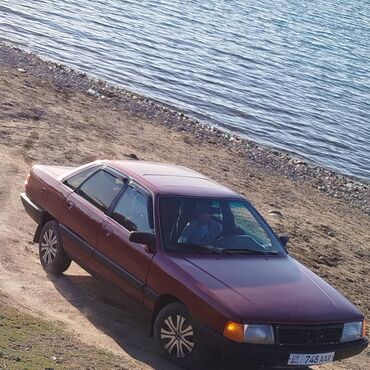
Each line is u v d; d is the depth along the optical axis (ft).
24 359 26.37
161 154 80.59
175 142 89.66
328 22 278.67
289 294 31.01
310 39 227.40
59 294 37.24
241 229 34.68
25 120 76.95
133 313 36.83
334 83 173.88
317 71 182.70
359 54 223.10
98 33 156.25
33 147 67.92
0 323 30.22
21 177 57.82
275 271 32.68
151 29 175.83
